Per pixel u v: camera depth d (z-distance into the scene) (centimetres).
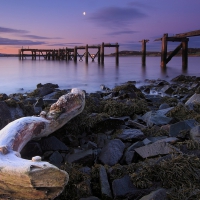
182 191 269
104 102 600
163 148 344
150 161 318
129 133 430
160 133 450
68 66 3269
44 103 629
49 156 365
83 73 2256
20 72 2359
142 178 289
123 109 574
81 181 299
